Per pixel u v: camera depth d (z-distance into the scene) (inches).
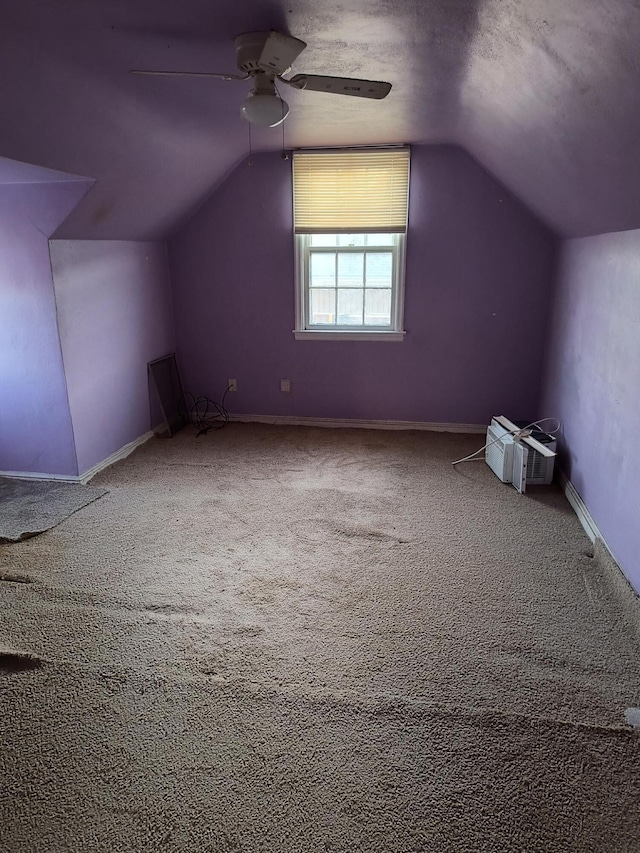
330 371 182.1
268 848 54.2
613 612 89.6
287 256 173.3
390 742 65.9
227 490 136.9
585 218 113.8
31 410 137.5
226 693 73.2
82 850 54.2
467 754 64.2
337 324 180.7
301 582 98.0
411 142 154.6
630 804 58.4
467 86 96.7
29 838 55.3
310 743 65.8
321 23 73.0
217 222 174.4
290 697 72.4
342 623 87.1
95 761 63.6
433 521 120.3
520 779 61.2
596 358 115.7
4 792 59.9
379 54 85.7
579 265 131.3
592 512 114.0
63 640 83.1
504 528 117.1
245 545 110.8
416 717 69.2
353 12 69.3
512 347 169.6
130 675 76.2
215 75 78.4
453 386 176.4
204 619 88.0
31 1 60.9
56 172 105.9
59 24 66.6
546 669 77.4
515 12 60.6
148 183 133.1
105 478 143.9
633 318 95.7
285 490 136.7
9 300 129.3
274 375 186.2
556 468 144.2
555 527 117.5
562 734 66.7
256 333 182.9
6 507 126.0
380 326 178.1
